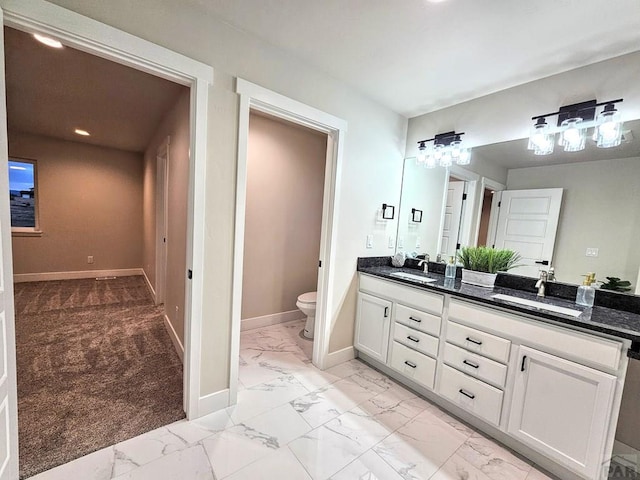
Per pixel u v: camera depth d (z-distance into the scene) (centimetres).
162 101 267
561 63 176
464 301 182
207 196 165
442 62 186
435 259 262
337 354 251
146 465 140
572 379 138
